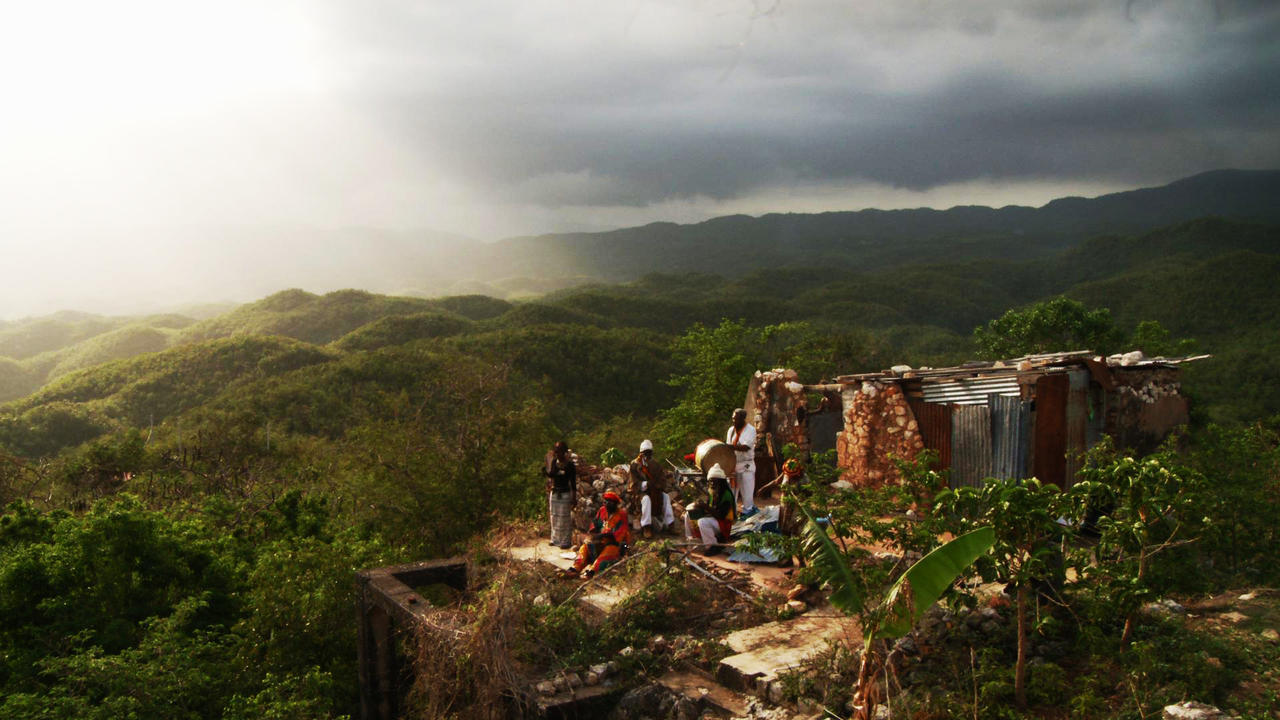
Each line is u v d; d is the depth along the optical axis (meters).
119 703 7.15
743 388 23.66
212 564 10.73
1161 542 6.42
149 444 32.16
